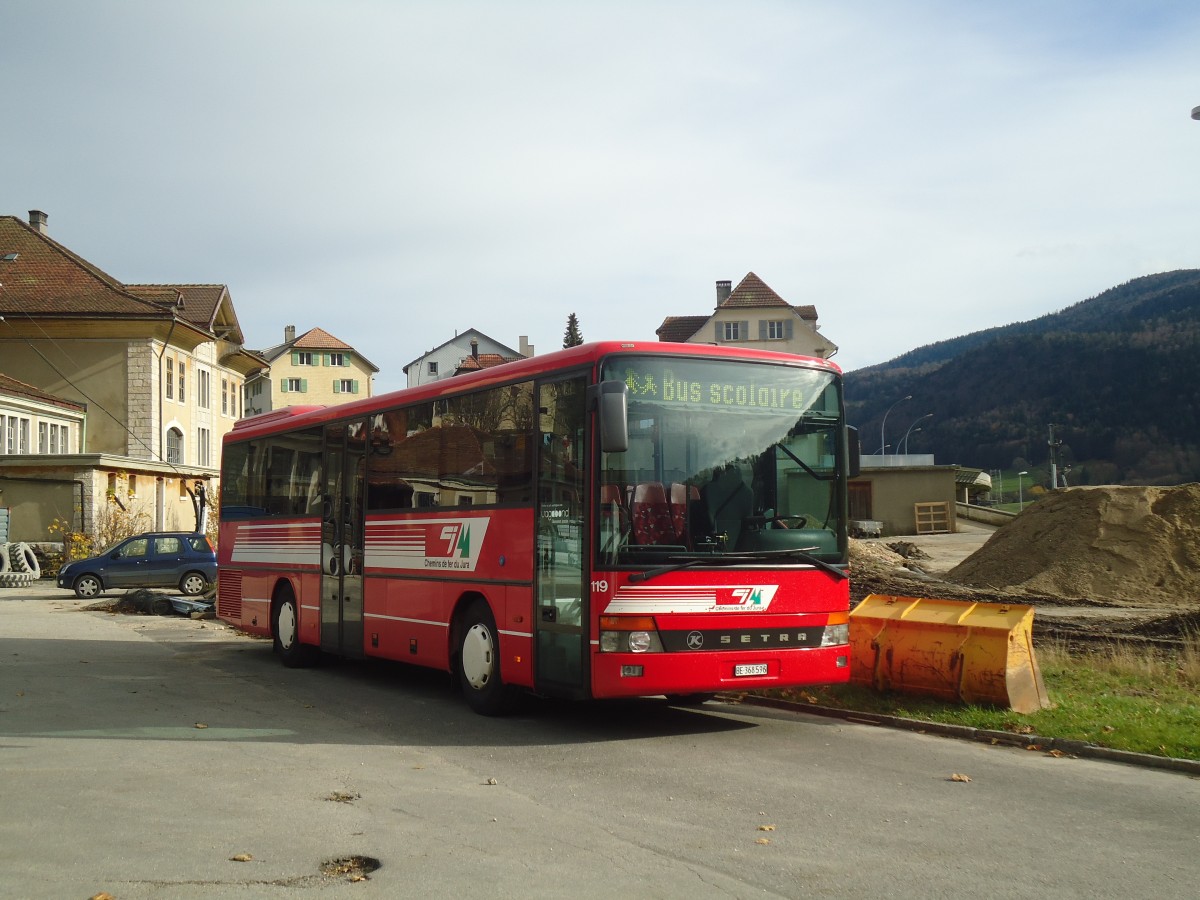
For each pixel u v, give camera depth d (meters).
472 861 6.18
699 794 7.82
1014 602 24.00
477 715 11.45
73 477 40.91
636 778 8.37
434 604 12.24
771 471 10.27
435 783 8.19
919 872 5.98
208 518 43.72
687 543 9.78
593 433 9.71
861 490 59.66
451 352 122.12
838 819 7.11
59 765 8.77
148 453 50.34
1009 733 9.75
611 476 9.66
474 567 11.49
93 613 25.94
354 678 14.73
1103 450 122.81
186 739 10.02
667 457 9.88
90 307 50.09
